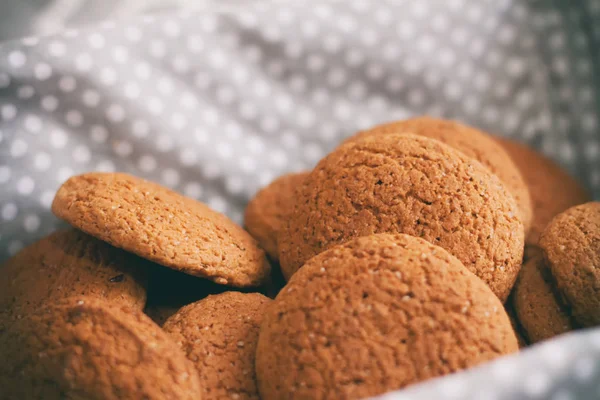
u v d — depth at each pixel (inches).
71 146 9.6
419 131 9.4
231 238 8.6
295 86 10.3
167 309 8.6
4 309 8.3
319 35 10.1
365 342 6.9
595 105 10.8
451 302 7.1
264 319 7.5
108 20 10.0
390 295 7.1
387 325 7.0
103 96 9.5
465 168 8.1
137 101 9.7
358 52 10.3
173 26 9.6
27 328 7.4
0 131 9.2
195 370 7.3
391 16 10.3
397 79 10.6
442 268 7.3
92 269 8.4
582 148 10.8
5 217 9.4
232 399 7.3
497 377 6.3
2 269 8.9
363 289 7.1
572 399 6.3
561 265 7.8
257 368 7.3
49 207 9.5
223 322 7.9
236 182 10.3
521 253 8.1
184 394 7.0
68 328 7.2
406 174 8.0
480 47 10.6
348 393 6.8
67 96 9.4
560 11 10.6
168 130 9.9
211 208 9.7
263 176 10.4
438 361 6.9
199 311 8.0
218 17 9.8
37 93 9.3
